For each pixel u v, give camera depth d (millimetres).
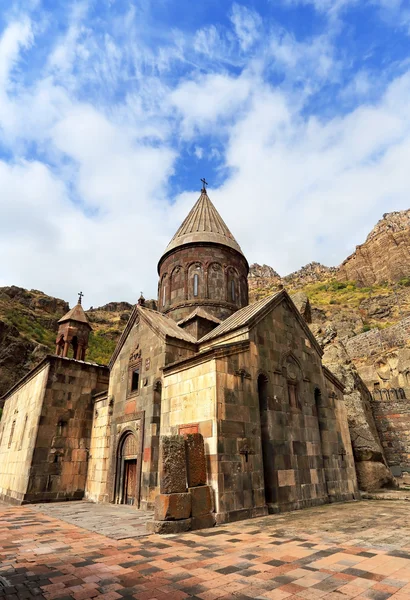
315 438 15445
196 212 26188
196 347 16453
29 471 17812
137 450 15086
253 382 13312
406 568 5762
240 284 23922
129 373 17531
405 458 25141
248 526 9805
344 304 103312
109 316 104562
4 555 7164
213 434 11359
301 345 16781
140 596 4910
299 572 5754
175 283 23078
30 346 59125
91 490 18359
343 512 12008
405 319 39969
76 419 19984
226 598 4793
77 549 7629
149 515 12250
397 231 138875
